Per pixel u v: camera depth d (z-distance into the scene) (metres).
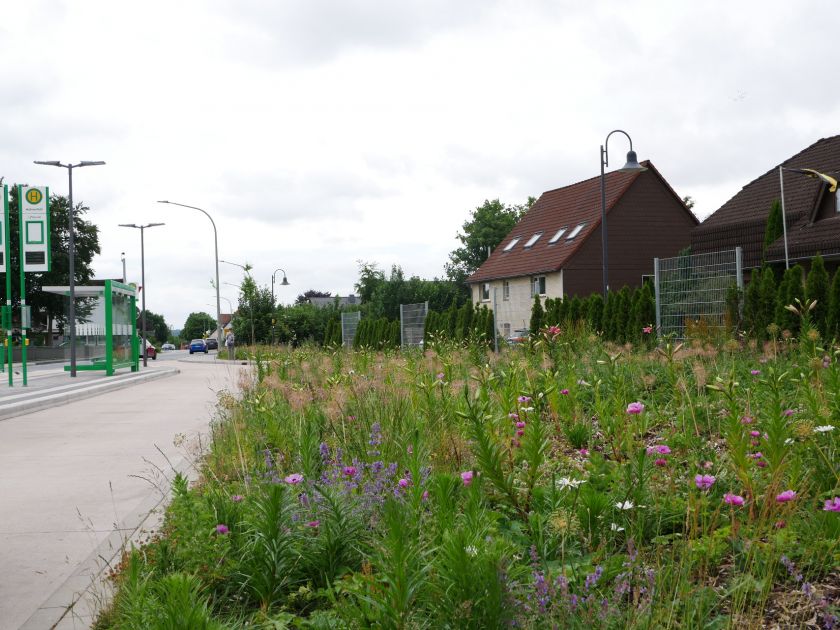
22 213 28.66
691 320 15.29
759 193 34.28
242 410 10.23
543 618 3.22
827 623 3.24
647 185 46.59
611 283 45.84
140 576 3.77
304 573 4.41
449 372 10.30
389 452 6.60
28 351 61.56
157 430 13.38
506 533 4.46
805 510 4.50
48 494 8.11
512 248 54.25
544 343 12.26
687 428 6.50
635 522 4.49
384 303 69.94
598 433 7.56
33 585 5.15
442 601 3.17
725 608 3.54
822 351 7.80
